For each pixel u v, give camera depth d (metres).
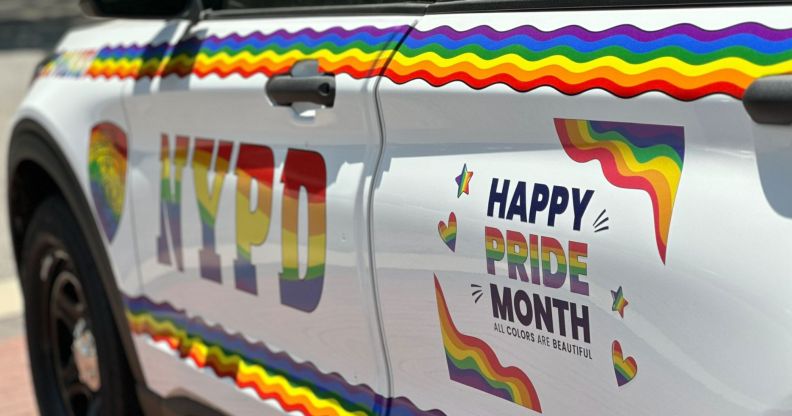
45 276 3.79
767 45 1.60
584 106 1.83
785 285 1.55
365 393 2.38
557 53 1.89
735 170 1.63
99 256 3.33
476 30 2.08
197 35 2.89
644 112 1.74
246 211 2.65
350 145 2.36
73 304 3.72
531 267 1.91
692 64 1.68
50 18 21.02
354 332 2.37
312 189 2.44
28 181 3.73
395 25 2.28
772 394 1.57
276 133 2.56
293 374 2.59
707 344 1.64
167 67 2.95
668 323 1.69
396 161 2.23
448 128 2.10
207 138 2.79
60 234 3.51
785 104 1.54
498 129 2.00
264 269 2.62
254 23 2.71
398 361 2.27
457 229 2.05
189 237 2.89
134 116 3.08
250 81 2.62
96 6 2.80
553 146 1.90
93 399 3.69
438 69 2.12
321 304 2.45
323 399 2.50
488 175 2.01
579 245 1.81
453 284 2.08
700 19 1.70
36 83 3.66
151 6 2.90
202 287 2.88
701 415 1.67
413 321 2.20
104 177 3.24
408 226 2.17
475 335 2.05
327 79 2.38
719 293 1.62
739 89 1.61
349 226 2.33
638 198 1.74
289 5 2.67
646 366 1.74
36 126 3.50
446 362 2.14
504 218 1.95
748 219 1.60
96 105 3.26
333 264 2.39
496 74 1.99
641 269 1.72
